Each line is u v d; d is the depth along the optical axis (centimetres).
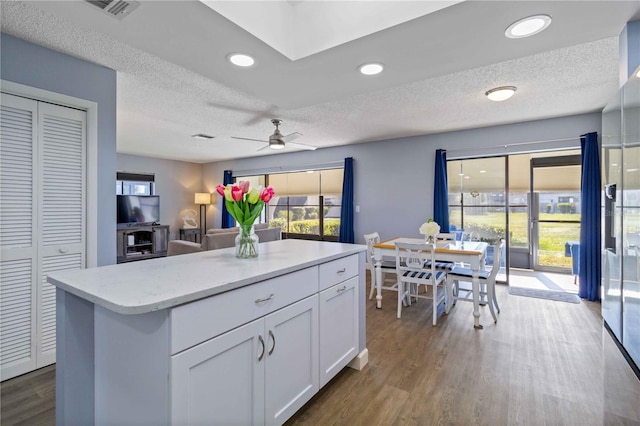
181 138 540
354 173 589
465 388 207
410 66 211
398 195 543
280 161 695
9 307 221
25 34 217
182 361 115
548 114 402
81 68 254
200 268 161
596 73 281
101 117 266
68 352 139
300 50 197
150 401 118
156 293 117
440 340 282
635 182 130
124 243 659
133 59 256
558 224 552
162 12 153
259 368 147
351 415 182
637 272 128
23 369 227
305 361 177
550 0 145
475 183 493
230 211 192
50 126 239
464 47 187
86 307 144
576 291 435
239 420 138
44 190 237
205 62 204
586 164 390
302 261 178
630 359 136
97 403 143
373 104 365
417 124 451
